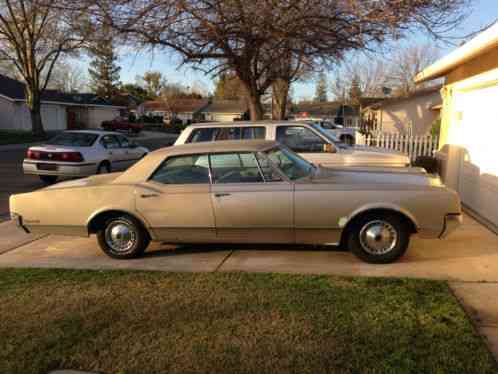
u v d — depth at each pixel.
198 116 67.38
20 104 38.53
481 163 7.57
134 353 3.30
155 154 5.55
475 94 8.05
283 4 9.01
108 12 9.34
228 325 3.68
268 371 3.03
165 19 9.29
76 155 11.45
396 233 5.05
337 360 3.12
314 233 5.18
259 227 5.22
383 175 5.58
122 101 67.81
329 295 4.21
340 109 58.22
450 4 9.12
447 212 4.92
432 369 2.99
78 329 3.69
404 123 29.56
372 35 9.95
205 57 10.72
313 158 7.82
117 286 4.61
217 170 5.34
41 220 5.62
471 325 3.57
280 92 24.14
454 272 4.82
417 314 3.77
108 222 5.58
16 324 3.81
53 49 28.64
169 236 5.48
